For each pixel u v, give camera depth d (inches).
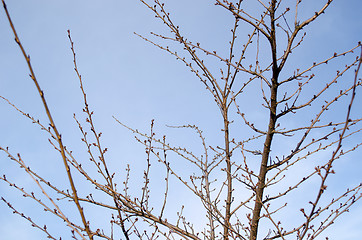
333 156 94.3
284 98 132.6
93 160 127.7
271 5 128.7
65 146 125.6
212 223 163.8
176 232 141.2
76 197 81.9
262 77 139.3
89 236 83.0
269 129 136.0
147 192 143.1
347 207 116.6
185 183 149.7
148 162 141.6
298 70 133.8
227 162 161.6
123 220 132.3
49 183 121.1
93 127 126.4
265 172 136.9
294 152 135.0
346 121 89.1
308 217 107.3
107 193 128.6
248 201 157.1
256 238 135.4
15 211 109.3
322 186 99.3
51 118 76.1
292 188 132.4
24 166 99.1
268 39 130.7
